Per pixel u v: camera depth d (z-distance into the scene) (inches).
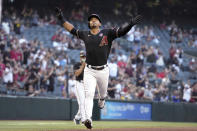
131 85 2363.4
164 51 3348.9
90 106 872.9
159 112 2225.6
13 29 2819.9
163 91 2440.9
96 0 3545.8
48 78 2215.8
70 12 3449.8
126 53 3063.5
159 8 3769.7
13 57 2342.5
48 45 2913.4
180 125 1747.0
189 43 3580.2
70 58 2785.4
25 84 2116.1
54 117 1894.7
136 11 3688.5
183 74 3048.7
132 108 2132.1
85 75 874.1
